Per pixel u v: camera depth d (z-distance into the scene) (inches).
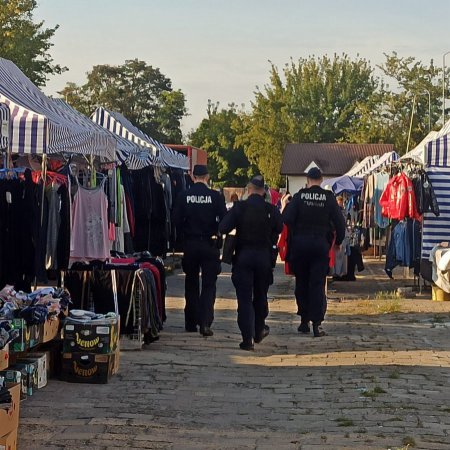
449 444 280.7
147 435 291.1
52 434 290.4
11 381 327.0
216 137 3666.3
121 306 446.9
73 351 371.6
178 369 404.8
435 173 681.0
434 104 2709.2
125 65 3983.8
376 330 528.1
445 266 637.9
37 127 418.9
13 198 426.9
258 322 477.1
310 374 394.9
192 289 513.3
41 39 1587.1
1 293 363.6
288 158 2933.1
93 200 477.1
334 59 3641.7
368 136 2942.9
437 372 394.9
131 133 939.3
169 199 842.8
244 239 462.0
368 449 274.1
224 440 285.9
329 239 507.2
